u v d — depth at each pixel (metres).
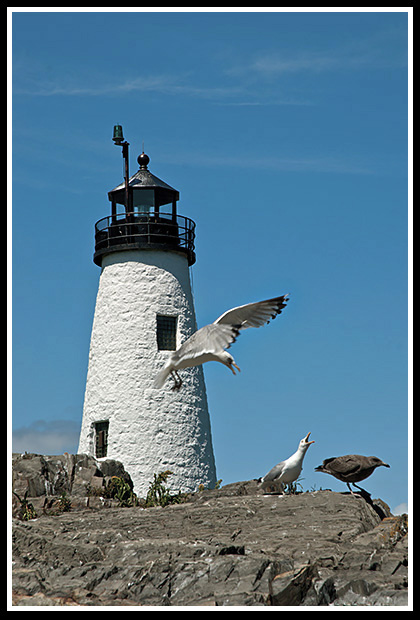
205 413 53.72
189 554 31.88
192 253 55.84
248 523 35.06
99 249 55.25
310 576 29.42
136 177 56.22
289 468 35.81
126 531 36.00
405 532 32.06
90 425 52.78
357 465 34.91
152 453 50.62
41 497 42.28
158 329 53.16
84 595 30.34
